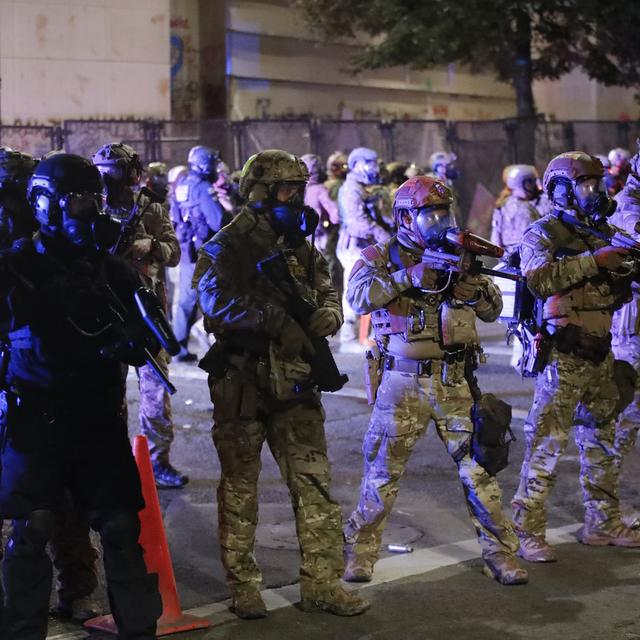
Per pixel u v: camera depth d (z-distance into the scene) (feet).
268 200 18.35
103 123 67.72
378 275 19.61
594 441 22.56
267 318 17.78
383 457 20.18
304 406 18.57
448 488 27.66
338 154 54.70
